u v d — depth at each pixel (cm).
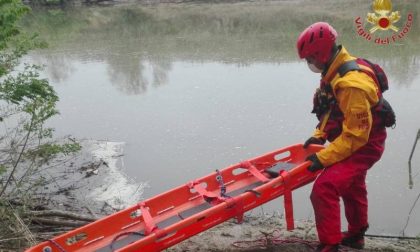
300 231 482
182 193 401
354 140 341
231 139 754
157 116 888
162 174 661
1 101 911
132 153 733
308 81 1028
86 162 709
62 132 835
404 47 1223
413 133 716
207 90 1022
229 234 473
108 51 1524
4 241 430
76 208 573
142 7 2528
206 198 389
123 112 927
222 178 410
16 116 852
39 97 525
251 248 431
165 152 729
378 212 529
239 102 922
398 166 627
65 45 1667
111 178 654
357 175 362
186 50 1448
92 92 1079
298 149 437
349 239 413
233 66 1207
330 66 351
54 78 1219
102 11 2511
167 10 2352
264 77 1084
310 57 358
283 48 1366
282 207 556
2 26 511
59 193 613
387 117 360
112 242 358
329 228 361
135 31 1872
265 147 715
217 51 1398
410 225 502
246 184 420
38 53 1534
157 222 378
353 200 392
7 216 455
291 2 2159
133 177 655
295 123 797
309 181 395
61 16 2406
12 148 568
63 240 352
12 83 512
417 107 812
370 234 482
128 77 1188
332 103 374
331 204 358
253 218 526
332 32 349
